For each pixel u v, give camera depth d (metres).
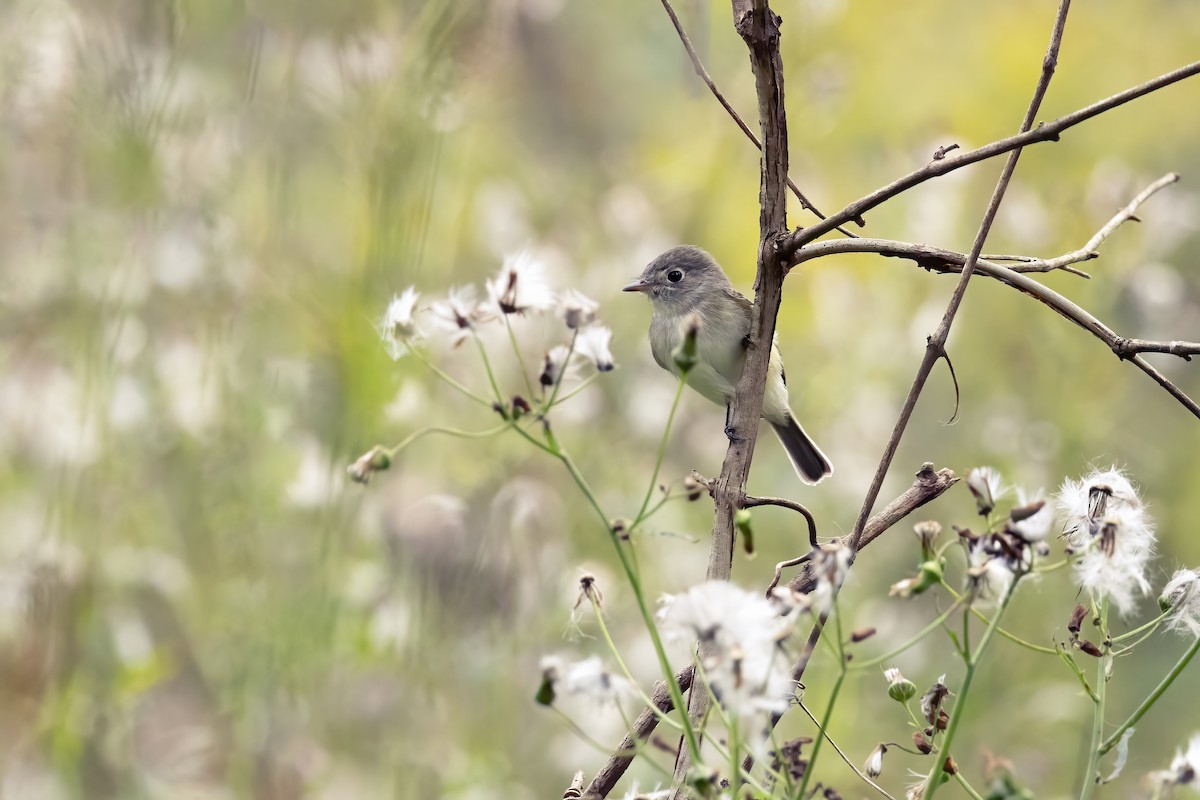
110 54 10.47
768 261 5.10
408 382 10.55
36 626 9.81
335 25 10.09
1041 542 4.06
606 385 13.08
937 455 13.81
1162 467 13.36
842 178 14.93
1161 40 16.45
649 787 9.80
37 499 10.55
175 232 10.52
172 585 10.02
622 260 13.94
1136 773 9.90
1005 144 4.89
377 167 9.80
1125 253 13.49
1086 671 11.40
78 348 10.52
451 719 10.34
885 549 12.87
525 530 10.77
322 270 10.58
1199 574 4.55
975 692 11.34
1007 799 3.77
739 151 14.82
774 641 3.88
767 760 4.23
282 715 9.63
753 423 5.09
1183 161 16.38
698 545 12.52
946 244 14.44
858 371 14.03
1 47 10.71
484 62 10.61
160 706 10.27
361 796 9.78
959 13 16.02
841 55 15.12
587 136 15.98
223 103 10.70
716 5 15.04
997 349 14.35
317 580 9.73
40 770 9.59
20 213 10.80
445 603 10.36
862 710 11.26
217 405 10.28
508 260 4.83
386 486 10.41
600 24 15.97
